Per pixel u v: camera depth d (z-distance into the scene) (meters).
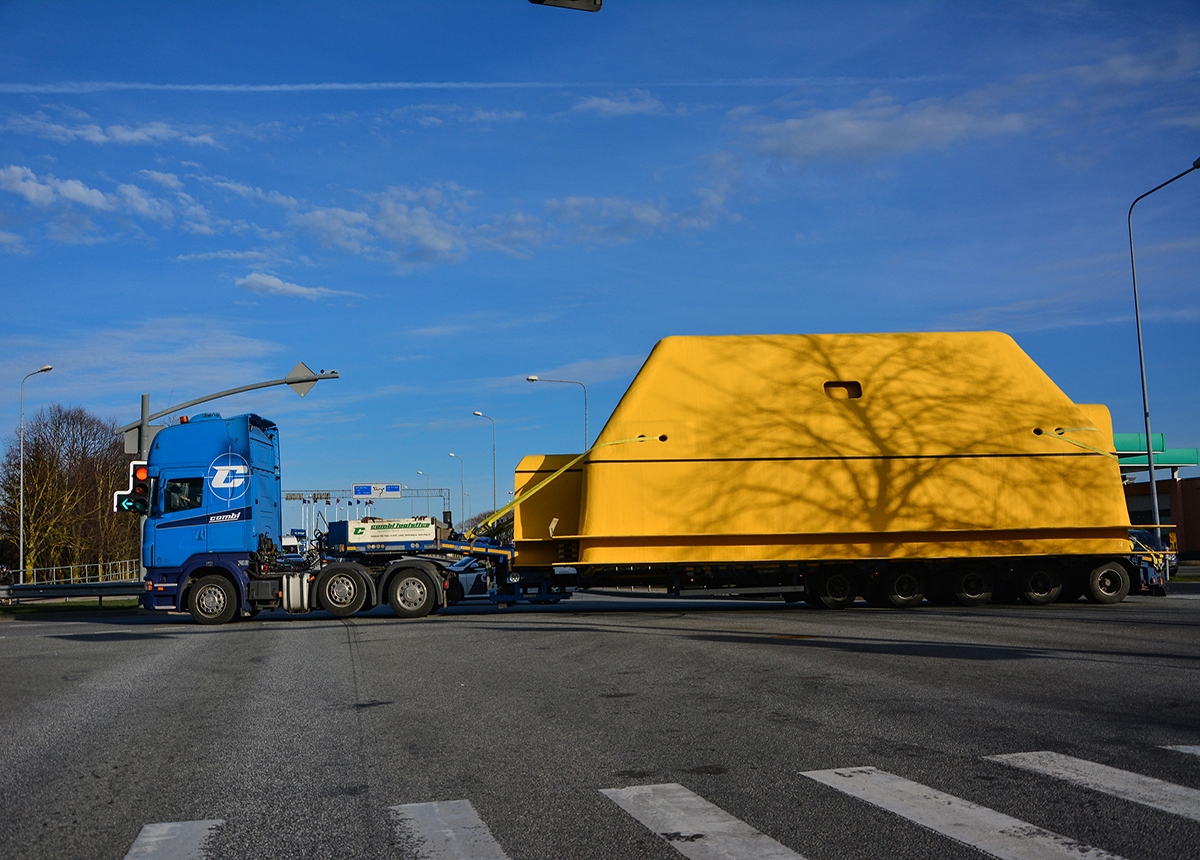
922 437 21.11
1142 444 60.22
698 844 4.62
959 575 21.00
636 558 20.75
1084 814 4.93
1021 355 22.05
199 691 9.99
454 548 21.17
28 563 59.88
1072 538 21.14
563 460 22.09
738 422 21.05
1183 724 7.11
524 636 15.09
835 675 9.96
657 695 9.01
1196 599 22.70
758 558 20.72
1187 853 4.34
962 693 8.66
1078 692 8.60
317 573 20.64
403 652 13.22
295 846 4.75
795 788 5.57
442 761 6.54
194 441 20.69
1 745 7.40
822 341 21.91
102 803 5.65
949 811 5.04
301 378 24.66
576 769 6.21
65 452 69.75
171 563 20.45
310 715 8.42
